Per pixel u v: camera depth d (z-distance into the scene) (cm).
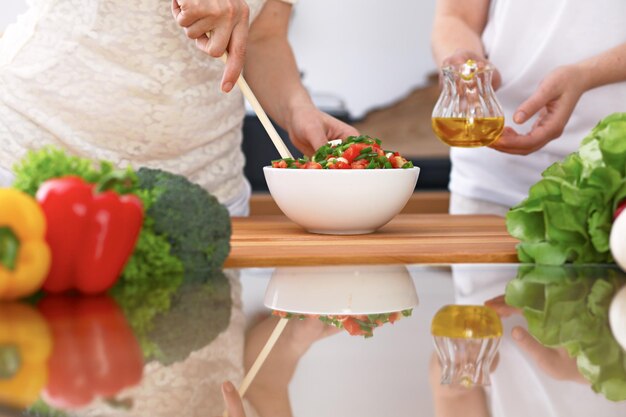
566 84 156
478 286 80
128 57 153
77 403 40
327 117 160
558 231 104
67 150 156
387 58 362
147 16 152
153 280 90
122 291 83
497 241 125
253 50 167
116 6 151
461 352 51
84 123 155
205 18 138
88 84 154
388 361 48
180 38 154
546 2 173
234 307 70
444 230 139
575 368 47
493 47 180
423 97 362
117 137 157
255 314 66
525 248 106
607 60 161
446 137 138
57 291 83
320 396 41
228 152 169
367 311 66
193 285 85
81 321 64
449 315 64
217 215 97
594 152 106
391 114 363
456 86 135
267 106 168
